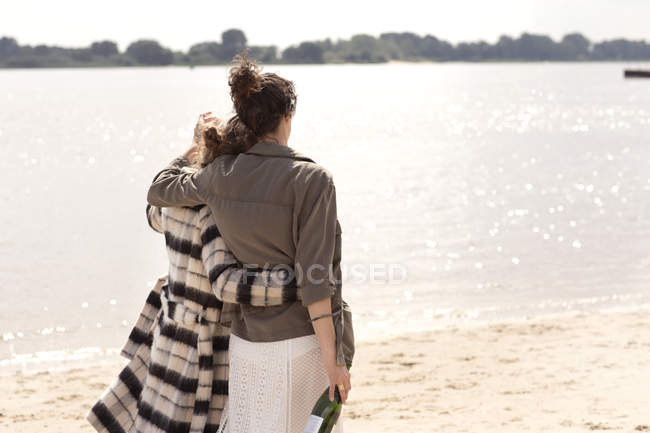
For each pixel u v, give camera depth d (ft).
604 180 85.30
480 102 345.72
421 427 15.83
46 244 48.52
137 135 169.68
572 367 20.65
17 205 66.49
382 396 18.61
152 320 9.25
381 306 32.55
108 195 74.49
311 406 8.08
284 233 7.79
